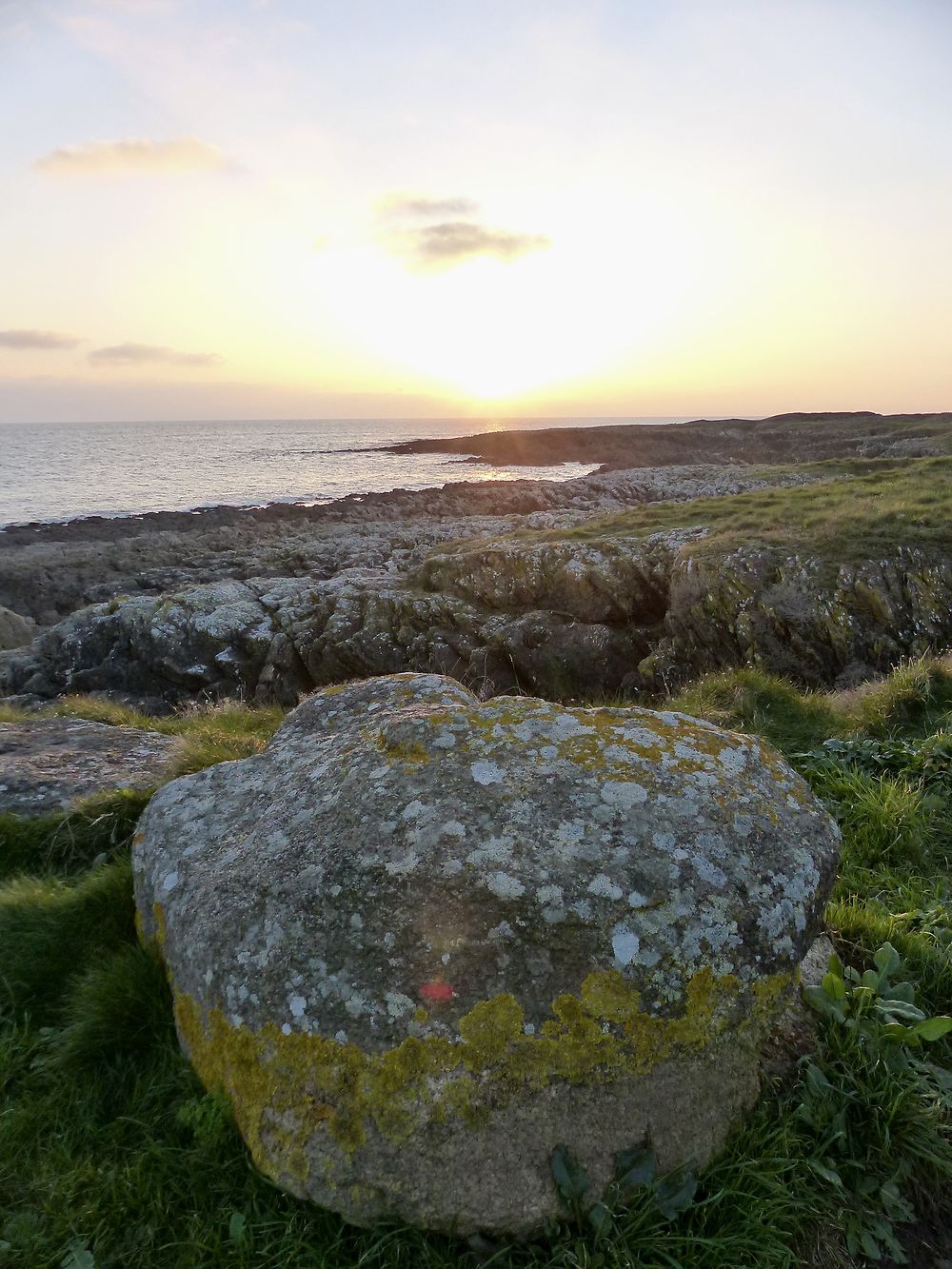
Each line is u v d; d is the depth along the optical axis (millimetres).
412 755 3180
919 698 7473
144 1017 3135
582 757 3096
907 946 3604
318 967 2574
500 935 2521
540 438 128875
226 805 3623
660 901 2574
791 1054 2902
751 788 3014
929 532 15086
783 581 14609
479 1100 2350
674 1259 2240
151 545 39906
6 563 35312
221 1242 2352
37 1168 2615
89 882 3975
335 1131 2381
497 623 17781
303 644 19344
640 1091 2420
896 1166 2600
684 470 68812
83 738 6605
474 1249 2297
